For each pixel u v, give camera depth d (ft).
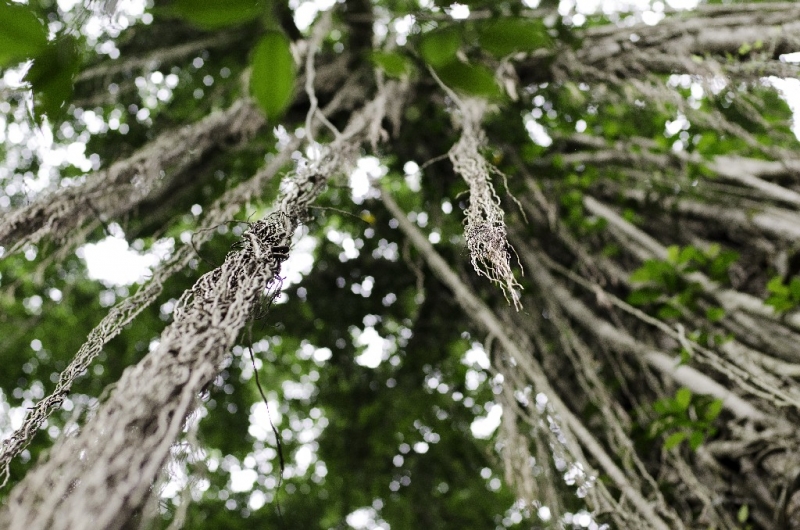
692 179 10.55
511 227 11.56
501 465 9.95
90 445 2.45
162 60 13.03
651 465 8.50
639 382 9.70
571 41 10.52
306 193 5.37
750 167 9.86
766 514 7.09
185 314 3.31
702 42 9.62
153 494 2.50
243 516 16.05
